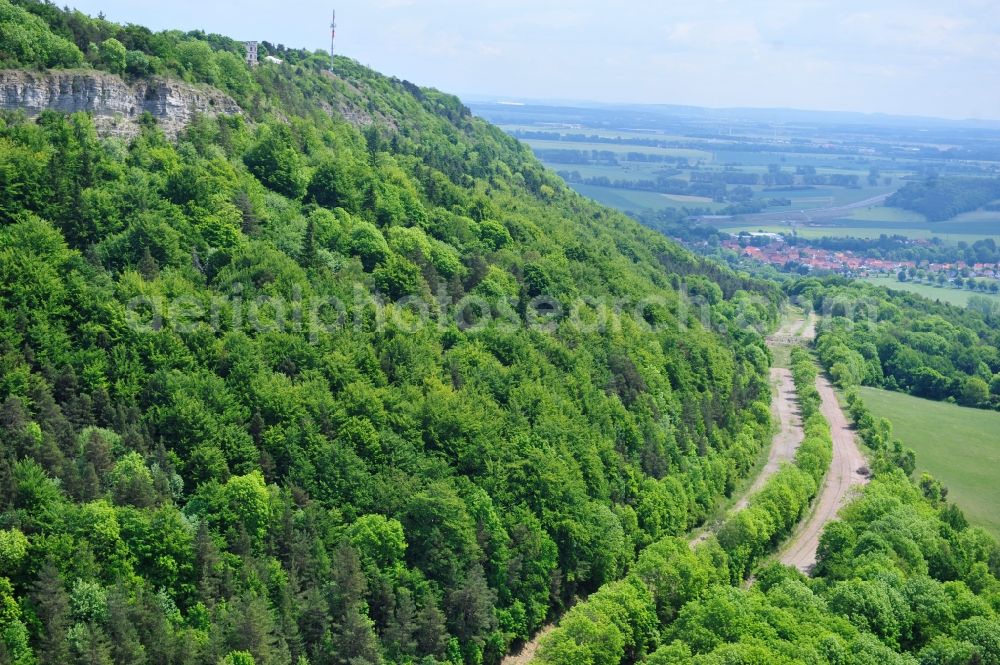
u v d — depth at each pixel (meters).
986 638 139.38
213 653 117.69
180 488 137.75
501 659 151.75
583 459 179.00
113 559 122.38
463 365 186.25
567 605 165.75
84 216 171.50
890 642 142.62
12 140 181.50
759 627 138.62
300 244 198.88
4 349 140.50
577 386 198.12
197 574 127.12
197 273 176.00
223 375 158.75
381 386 170.50
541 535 161.25
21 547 116.56
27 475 123.69
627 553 173.62
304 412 156.25
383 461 157.38
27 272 151.00
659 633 152.00
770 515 189.88
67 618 113.69
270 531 138.25
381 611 139.50
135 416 143.25
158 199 185.62
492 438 171.25
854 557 169.50
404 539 147.50
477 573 148.50
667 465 199.50
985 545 181.50
